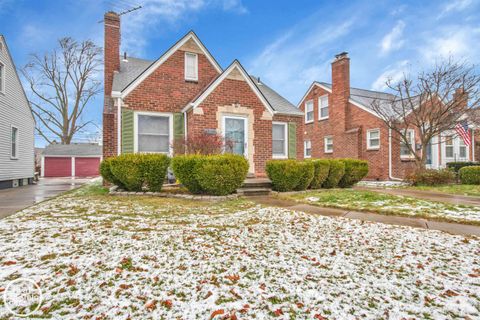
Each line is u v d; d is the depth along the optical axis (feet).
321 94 58.08
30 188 39.47
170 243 11.30
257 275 8.44
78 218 15.81
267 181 29.17
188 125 32.94
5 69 38.78
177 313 6.48
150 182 25.55
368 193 25.27
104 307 6.68
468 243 11.51
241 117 33.63
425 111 38.91
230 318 6.28
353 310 6.63
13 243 11.09
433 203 20.43
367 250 10.70
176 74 34.42
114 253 10.09
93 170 98.58
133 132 31.50
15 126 42.63
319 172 29.53
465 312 6.56
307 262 9.46
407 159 45.29
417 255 10.17
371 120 47.24
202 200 22.76
